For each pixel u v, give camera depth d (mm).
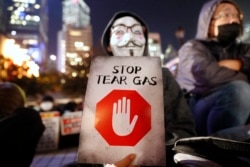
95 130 1199
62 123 6801
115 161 1149
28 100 15297
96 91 1282
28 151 1901
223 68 2545
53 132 6559
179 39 4258
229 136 1728
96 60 1376
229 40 2824
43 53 78062
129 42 1998
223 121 2289
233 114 2215
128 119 1212
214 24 2850
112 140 1180
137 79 1309
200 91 2725
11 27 63688
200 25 3006
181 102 1896
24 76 16109
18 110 1952
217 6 2785
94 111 1234
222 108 2314
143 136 1183
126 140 1178
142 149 1161
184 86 2969
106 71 1340
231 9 2773
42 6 83750
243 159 1188
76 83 13914
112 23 2180
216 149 1219
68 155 5742
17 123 1824
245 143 1188
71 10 137000
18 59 16094
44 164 4957
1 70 15281
